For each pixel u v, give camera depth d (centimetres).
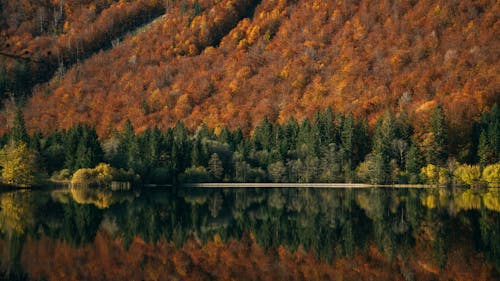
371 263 4988
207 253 5469
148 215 8069
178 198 11350
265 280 4500
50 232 6297
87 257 5128
